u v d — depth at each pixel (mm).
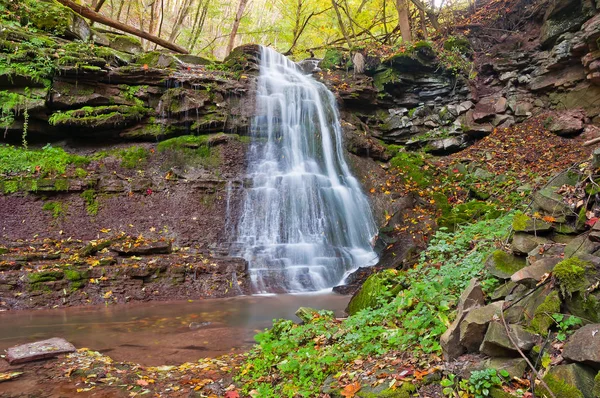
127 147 11188
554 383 2707
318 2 19906
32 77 9984
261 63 14445
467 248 6414
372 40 18719
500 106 14344
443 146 14281
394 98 15508
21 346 4797
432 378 3223
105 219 9430
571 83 13023
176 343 5293
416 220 10070
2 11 10664
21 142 10398
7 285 7051
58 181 9336
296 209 10852
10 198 8969
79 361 4500
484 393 2906
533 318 3289
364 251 10586
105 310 6996
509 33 15562
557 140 12586
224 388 3914
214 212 10234
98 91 11094
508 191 11023
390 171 13273
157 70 11664
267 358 4324
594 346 2697
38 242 8484
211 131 11883
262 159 11914
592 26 11453
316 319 5223
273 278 8953
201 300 7848
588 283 3230
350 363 3867
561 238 4422
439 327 3773
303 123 13047
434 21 16984
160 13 22781
